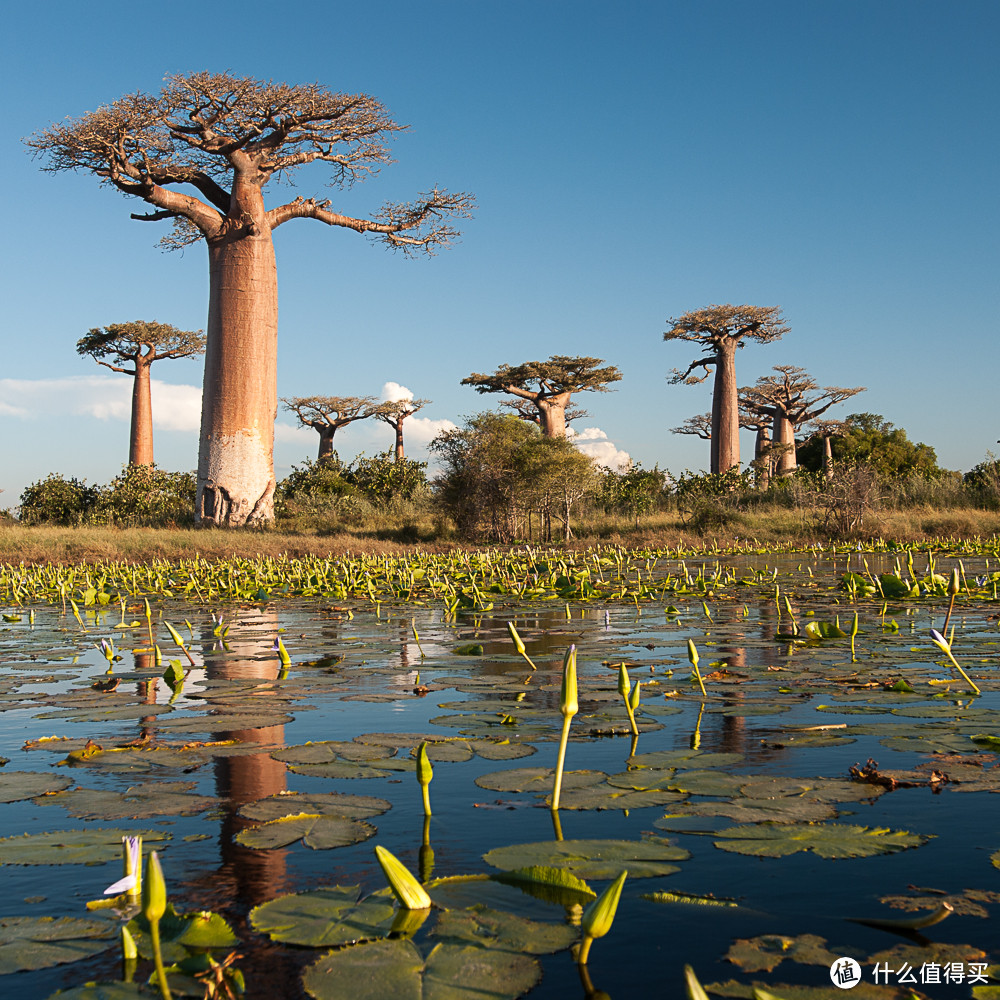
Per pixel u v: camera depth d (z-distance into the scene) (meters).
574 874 1.83
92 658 5.55
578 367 48.25
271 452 23.55
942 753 2.78
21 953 1.54
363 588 10.91
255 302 22.97
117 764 2.86
